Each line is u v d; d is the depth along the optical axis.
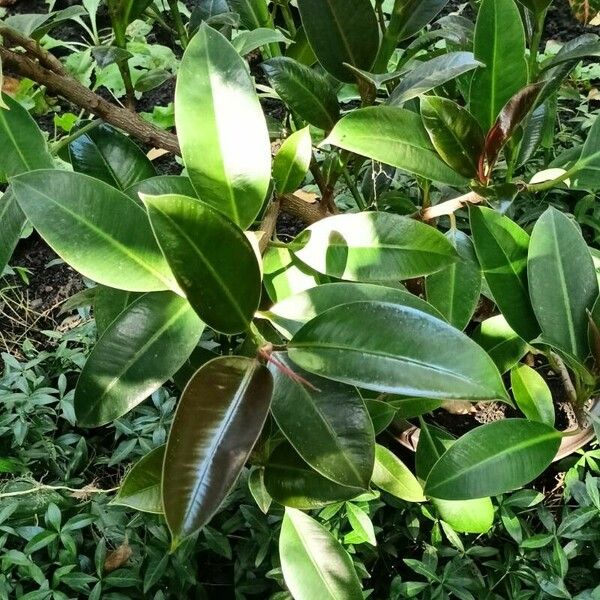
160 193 0.75
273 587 1.08
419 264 0.75
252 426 0.58
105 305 0.83
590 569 1.09
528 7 0.92
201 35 0.65
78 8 0.84
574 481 1.10
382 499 1.13
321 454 0.63
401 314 0.62
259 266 0.60
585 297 0.81
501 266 0.84
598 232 1.44
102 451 1.30
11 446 1.25
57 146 0.84
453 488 0.79
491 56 0.82
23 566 1.07
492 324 0.96
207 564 1.16
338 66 0.87
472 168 0.78
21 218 0.76
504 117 0.74
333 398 0.64
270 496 0.79
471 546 1.12
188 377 0.84
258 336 0.64
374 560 1.13
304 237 0.73
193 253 0.57
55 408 1.34
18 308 1.61
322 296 0.70
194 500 0.55
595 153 0.82
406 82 0.79
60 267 1.68
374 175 1.11
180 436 0.57
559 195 1.53
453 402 1.27
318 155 1.39
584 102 1.71
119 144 0.87
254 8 1.06
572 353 0.80
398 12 0.93
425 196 0.97
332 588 0.85
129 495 0.74
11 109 0.76
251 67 1.94
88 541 1.14
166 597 1.07
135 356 0.68
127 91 0.84
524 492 1.09
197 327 0.68
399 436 1.16
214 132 0.65
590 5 0.99
